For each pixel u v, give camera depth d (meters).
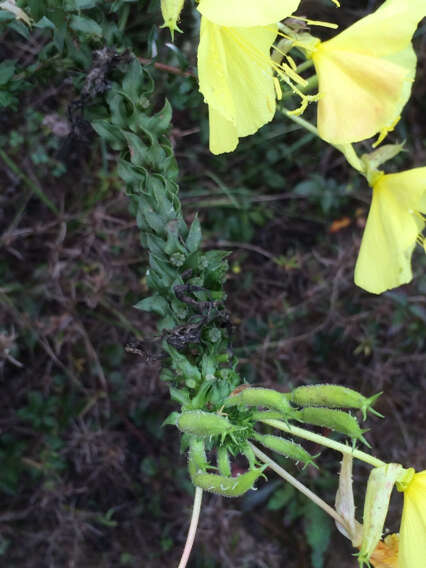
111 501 0.36
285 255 0.38
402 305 0.36
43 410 0.34
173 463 0.36
